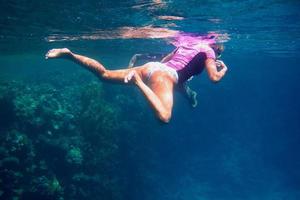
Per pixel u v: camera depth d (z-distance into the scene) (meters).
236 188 32.59
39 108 19.16
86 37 23.36
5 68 75.44
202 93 42.84
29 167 16.05
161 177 29.31
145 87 4.58
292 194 32.31
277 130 41.75
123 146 25.34
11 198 14.58
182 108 38.25
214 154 36.62
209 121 40.91
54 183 16.27
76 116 21.17
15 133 16.48
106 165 21.66
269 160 38.25
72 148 18.69
